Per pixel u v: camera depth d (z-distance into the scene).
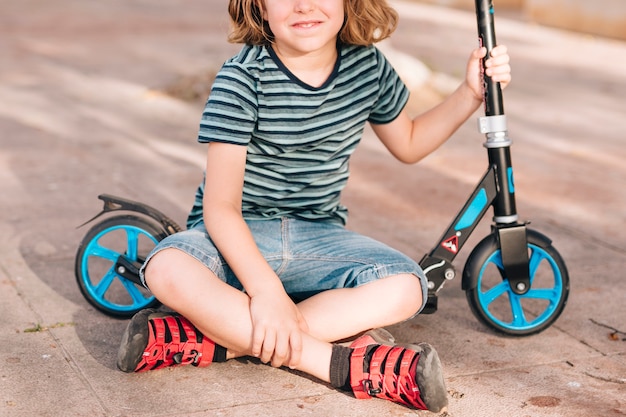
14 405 2.56
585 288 3.57
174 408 2.57
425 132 3.08
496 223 3.02
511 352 2.99
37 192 4.80
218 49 9.83
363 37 2.89
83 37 10.74
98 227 3.18
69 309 3.28
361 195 4.84
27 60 9.09
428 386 2.47
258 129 2.80
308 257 2.85
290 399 2.64
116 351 2.94
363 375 2.58
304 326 2.67
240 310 2.63
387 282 2.73
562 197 4.84
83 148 5.78
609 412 2.60
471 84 2.98
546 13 12.21
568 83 8.26
